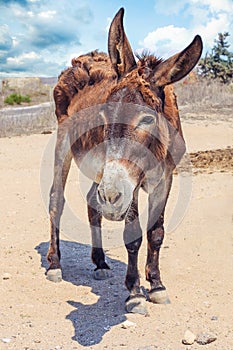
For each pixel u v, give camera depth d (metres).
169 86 4.45
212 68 28.08
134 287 4.53
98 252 5.46
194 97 21.27
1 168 11.16
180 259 5.78
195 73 25.03
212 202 7.91
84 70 5.32
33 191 9.09
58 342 3.86
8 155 12.82
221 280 5.18
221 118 17.78
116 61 4.12
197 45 3.85
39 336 3.97
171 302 4.65
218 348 3.74
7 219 7.43
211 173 9.90
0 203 8.29
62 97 5.54
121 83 3.83
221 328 4.09
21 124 18.23
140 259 5.85
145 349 3.69
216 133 14.95
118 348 3.73
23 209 7.96
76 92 5.34
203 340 3.80
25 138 15.74
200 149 12.41
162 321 4.23
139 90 3.76
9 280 5.22
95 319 4.31
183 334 3.97
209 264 5.63
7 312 4.44
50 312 4.47
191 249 6.10
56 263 5.38
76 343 3.84
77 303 4.71
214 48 28.31
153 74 4.00
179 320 4.25
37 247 6.32
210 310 4.46
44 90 42.72
